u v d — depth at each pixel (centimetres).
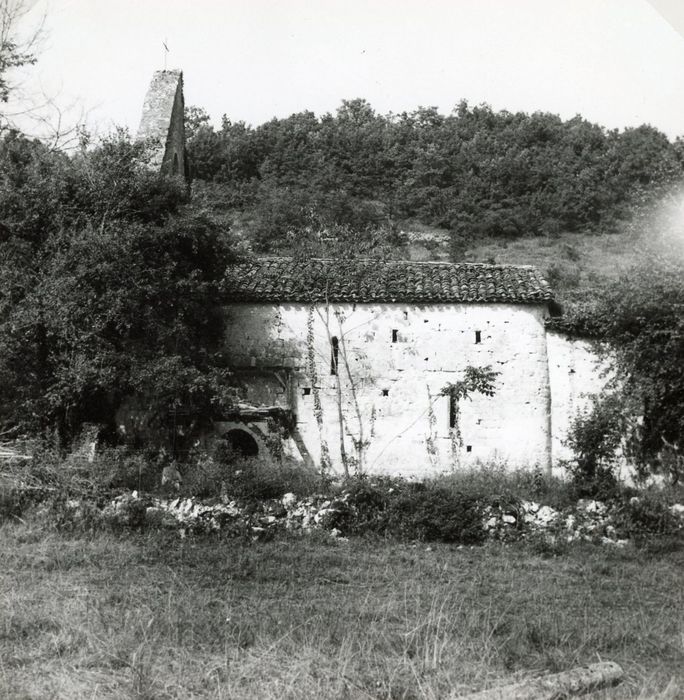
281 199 4997
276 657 913
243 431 2198
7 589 1133
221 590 1202
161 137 2823
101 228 2044
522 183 5759
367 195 6112
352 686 832
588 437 2050
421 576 1333
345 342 2284
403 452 2230
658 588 1327
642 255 2225
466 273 2391
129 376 1958
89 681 837
